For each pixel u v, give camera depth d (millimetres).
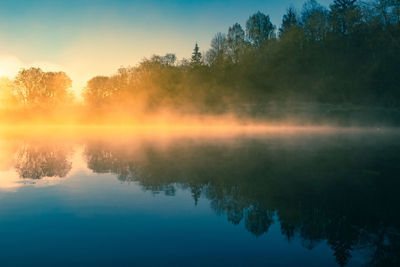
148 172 8586
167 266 3350
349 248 3756
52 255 3604
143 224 4613
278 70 55594
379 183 6930
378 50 45469
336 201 5590
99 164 10047
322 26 54875
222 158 11281
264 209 5223
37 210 5258
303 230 4336
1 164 10164
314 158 11141
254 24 65125
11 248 3789
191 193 6293
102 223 4656
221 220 4762
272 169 8883
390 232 4168
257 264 3398
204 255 3617
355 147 14992
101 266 3342
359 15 48156
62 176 8125
